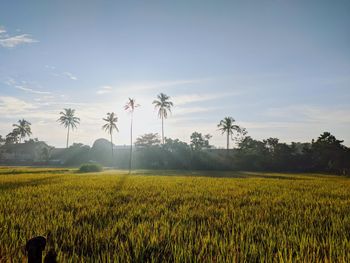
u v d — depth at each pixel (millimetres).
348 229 6352
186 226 6219
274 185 18797
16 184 17344
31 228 5781
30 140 137000
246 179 26016
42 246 2438
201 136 87438
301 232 5996
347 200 11453
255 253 4539
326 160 69625
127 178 25047
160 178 25547
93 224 6312
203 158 73188
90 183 18359
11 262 4078
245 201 10781
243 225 6508
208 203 9953
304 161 71250
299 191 15102
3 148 122438
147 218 7266
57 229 5918
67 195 11750
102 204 9375
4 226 5805
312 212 8383
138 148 83438
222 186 17203
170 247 4867
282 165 71000
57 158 114312
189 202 10047
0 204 8969
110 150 100688
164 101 77125
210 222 6844
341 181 26328
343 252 4418
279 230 5980
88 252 4656
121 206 8922
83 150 104000
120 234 5688
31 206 8766
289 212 8359
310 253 4602
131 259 4230
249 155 73625
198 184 18500
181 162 73125
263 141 78875
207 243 5051
